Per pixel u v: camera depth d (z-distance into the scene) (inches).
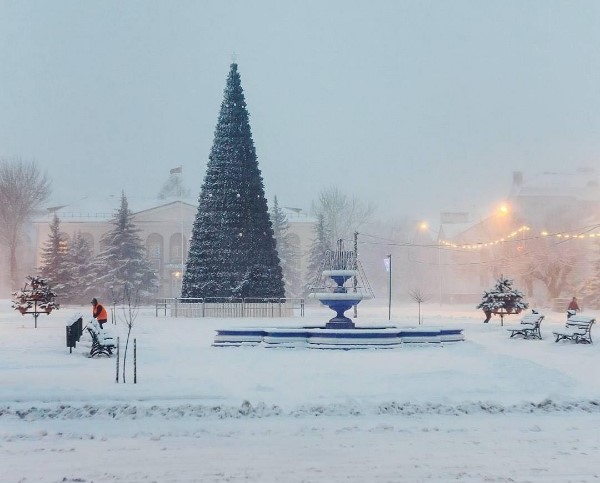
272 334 965.8
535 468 372.8
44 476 356.8
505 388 596.1
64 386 579.8
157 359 811.4
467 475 359.3
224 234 1907.0
